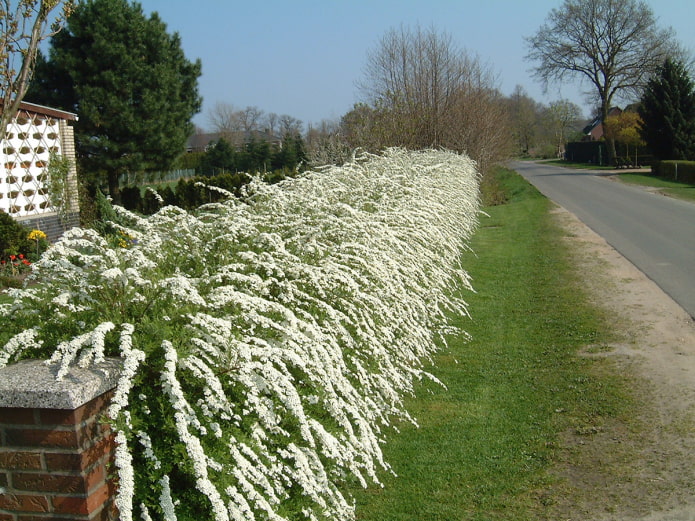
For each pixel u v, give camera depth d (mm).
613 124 46500
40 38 7625
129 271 2752
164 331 2533
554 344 6230
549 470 3793
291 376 3021
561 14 45438
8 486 2248
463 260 11039
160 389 2539
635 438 4129
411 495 3570
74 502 2225
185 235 3775
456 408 4750
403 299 4840
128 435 2271
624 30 43938
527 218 17969
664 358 5637
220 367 2646
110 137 21188
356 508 3443
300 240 4156
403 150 14672
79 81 20453
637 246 12227
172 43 24078
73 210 14320
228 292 2941
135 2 21656
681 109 35875
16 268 9586
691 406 4555
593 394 4887
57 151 14023
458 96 22375
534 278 9508
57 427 2189
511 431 4332
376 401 4176
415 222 6832
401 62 21984
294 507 2854
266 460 2713
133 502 2371
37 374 2287
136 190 21125
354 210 4719
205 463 2229
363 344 4090
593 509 3369
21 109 13008
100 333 2320
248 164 34594
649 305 7613
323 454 3217
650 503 3389
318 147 21438
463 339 6508
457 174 14086
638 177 34688
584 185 30406
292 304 3633
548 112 74750
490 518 3324
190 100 24656
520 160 69000
